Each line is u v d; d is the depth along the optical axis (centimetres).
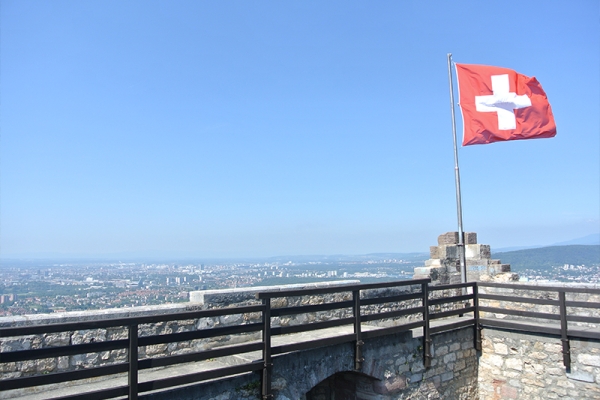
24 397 521
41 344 545
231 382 609
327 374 718
